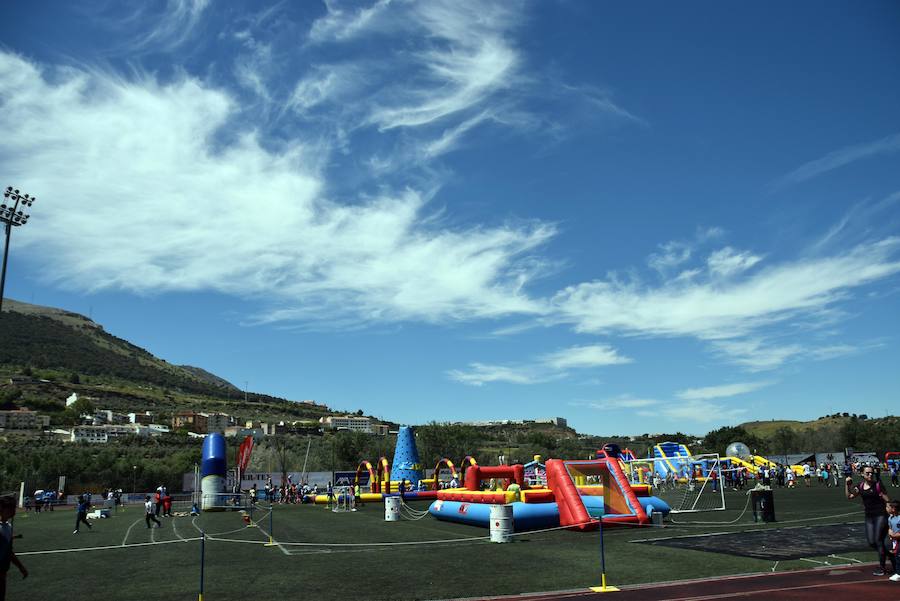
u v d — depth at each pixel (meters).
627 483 21.61
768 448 112.00
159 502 34.47
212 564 14.81
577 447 111.19
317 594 10.89
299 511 36.22
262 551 17.06
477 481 27.27
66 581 13.04
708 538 16.91
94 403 150.50
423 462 84.69
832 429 110.88
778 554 13.77
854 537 16.16
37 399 134.25
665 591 10.34
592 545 16.44
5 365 167.38
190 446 109.38
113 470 73.56
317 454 94.56
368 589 11.23
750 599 9.50
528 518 20.55
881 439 98.44
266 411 192.12
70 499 55.88
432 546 17.41
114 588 12.07
